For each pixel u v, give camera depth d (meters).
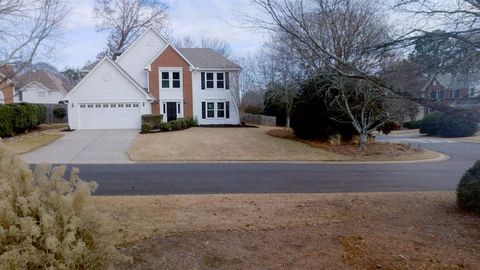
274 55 28.77
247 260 4.21
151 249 4.48
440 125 29.45
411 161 15.43
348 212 6.16
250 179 10.55
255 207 6.54
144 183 9.74
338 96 16.00
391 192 8.41
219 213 6.11
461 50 4.91
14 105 22.14
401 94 5.62
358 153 17.09
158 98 27.88
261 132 23.50
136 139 20.17
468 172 6.22
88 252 2.69
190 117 27.86
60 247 2.46
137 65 28.88
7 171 2.69
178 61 28.09
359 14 9.24
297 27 7.40
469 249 4.48
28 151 16.66
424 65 5.20
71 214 2.68
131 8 39.69
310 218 5.82
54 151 16.81
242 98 33.78
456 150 19.66
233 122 29.53
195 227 5.33
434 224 5.41
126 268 3.98
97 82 25.19
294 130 21.02
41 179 2.81
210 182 9.99
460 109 5.38
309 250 4.48
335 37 7.29
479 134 29.25
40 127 27.80
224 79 29.28
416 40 5.18
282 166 13.67
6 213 2.36
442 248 4.51
